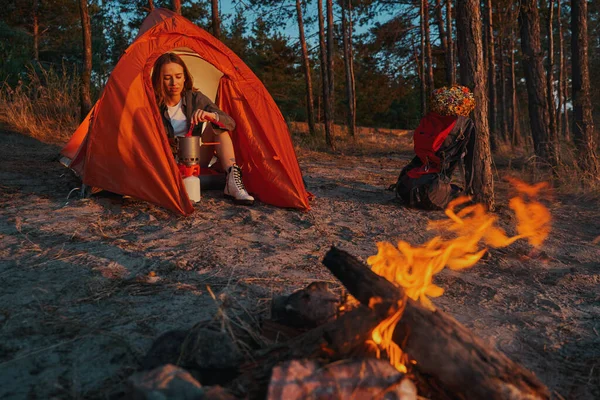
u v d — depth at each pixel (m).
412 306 1.77
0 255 3.31
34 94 10.84
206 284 2.98
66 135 9.44
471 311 2.81
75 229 3.94
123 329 2.37
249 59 30.25
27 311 2.52
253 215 4.66
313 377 1.50
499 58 23.69
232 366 1.80
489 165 5.29
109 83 4.57
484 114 5.23
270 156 5.18
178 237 3.93
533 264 3.71
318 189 6.27
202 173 5.64
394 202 5.64
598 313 2.88
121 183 4.53
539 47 8.71
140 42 4.78
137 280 3.01
